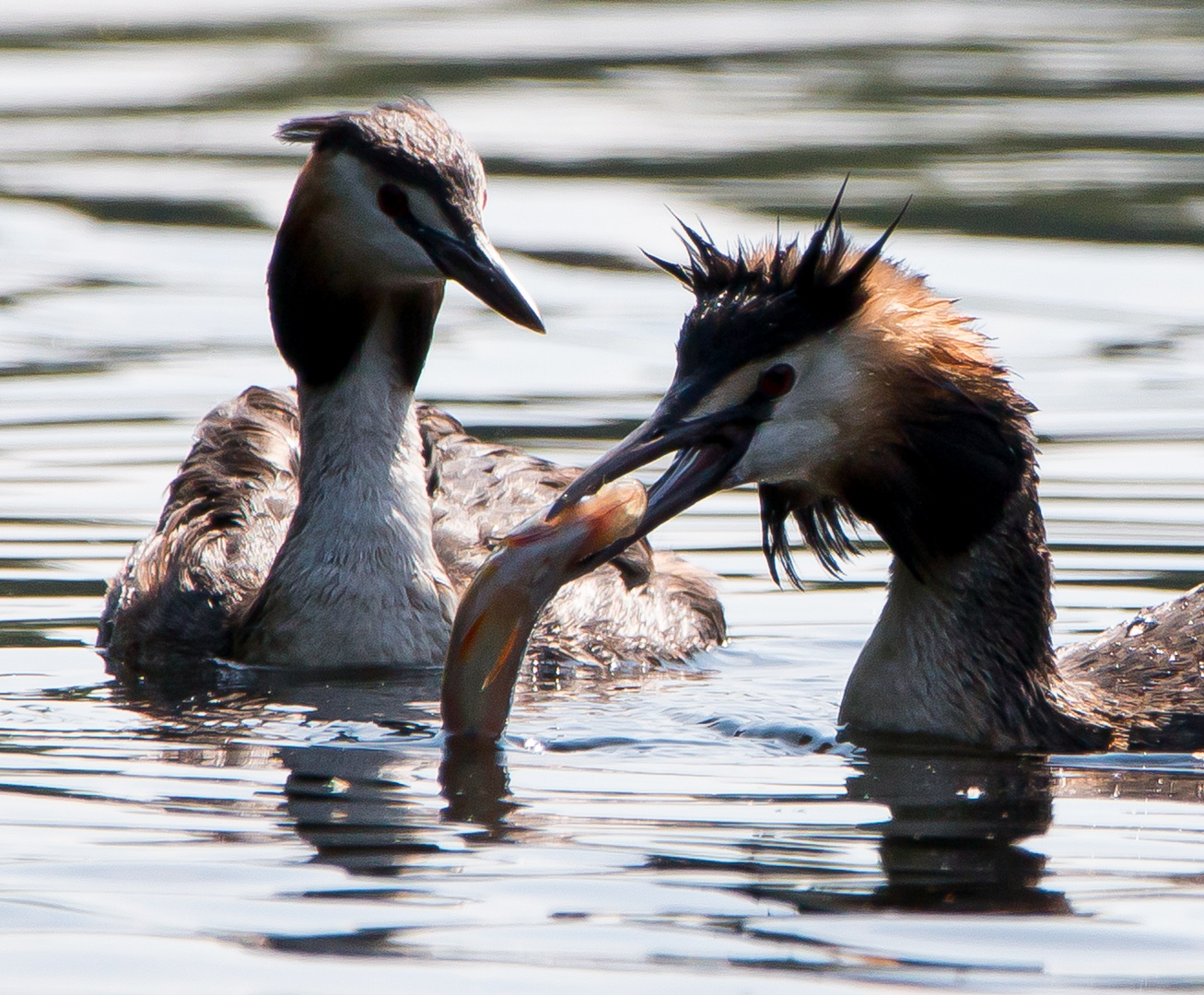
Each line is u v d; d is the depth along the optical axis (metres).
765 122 31.67
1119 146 29.78
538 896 7.83
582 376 19.31
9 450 16.88
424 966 7.10
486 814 8.98
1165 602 12.32
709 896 7.84
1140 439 16.95
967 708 10.60
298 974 7.04
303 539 13.03
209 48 38.50
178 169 28.75
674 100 33.62
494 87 34.44
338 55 37.56
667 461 17.03
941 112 32.50
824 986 6.93
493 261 12.95
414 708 11.49
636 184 27.17
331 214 13.13
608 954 7.21
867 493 10.58
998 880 8.09
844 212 25.44
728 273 10.64
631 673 12.75
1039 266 23.09
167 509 14.44
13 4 43.59
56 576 14.20
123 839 8.55
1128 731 10.65
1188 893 7.94
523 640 10.39
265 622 12.90
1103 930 7.50
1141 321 20.92
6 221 25.70
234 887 7.91
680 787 9.56
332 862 8.23
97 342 20.52
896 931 7.48
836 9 43.66
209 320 21.41
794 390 10.38
